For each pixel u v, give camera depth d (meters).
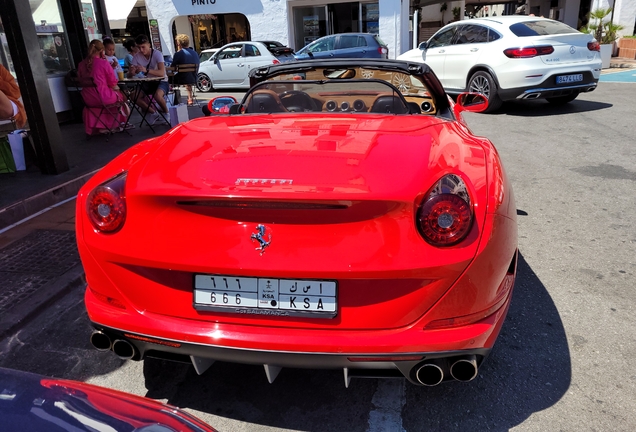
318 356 1.79
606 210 4.40
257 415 2.20
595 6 18.39
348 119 2.66
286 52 14.36
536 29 8.69
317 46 14.55
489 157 2.20
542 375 2.37
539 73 8.25
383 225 1.74
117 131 7.89
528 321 2.79
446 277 1.75
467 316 1.82
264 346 1.81
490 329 1.84
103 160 6.10
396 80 3.43
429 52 10.27
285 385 2.39
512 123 8.10
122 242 1.91
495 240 1.81
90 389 1.43
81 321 2.98
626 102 9.51
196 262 1.82
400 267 1.72
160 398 2.33
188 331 1.87
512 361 2.47
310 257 1.75
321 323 1.82
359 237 1.73
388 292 1.78
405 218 1.74
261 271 1.77
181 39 10.48
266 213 1.75
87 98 7.25
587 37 8.52
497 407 2.18
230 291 1.85
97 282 2.01
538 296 3.05
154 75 8.79
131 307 1.97
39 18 8.37
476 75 9.05
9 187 5.00
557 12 23.64
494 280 1.84
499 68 8.59
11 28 4.91
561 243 3.78
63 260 3.65
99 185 1.96
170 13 18.72
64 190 5.03
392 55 17.64
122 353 2.05
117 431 1.24
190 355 1.92
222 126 2.58
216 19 22.16
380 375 1.87
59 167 5.44
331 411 2.21
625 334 2.66
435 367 1.80
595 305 2.94
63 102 8.80
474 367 1.82
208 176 1.90
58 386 1.39
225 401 2.30
